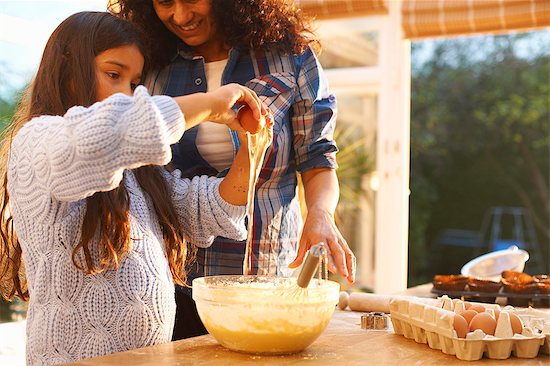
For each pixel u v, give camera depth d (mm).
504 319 1237
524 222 9164
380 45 4859
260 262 1815
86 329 1278
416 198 9289
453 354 1247
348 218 5102
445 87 9391
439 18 4594
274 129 1779
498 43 9289
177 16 1699
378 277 4918
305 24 1948
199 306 1264
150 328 1327
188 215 1524
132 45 1389
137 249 1339
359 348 1295
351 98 5031
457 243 9266
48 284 1260
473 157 9305
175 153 1818
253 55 1844
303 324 1198
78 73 1350
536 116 9039
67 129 1119
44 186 1205
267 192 1833
